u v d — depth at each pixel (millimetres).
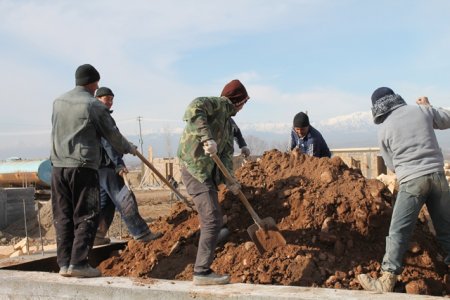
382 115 4316
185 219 5586
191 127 4062
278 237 4660
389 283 4016
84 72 4496
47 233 12617
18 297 4312
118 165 5594
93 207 4387
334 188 5188
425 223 5203
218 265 4676
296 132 7027
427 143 4121
